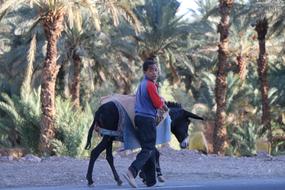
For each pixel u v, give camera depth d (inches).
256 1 1573.6
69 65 1560.0
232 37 1923.0
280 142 1800.0
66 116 1080.2
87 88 1772.9
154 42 1729.8
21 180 520.4
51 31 1164.5
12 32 1675.7
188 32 1736.0
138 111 421.7
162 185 452.4
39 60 1471.5
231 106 1801.2
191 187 426.3
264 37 1625.2
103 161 713.0
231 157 835.4
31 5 1103.0
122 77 1684.3
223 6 1337.4
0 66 1716.3
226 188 418.3
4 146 1201.4
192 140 1306.6
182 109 469.4
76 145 1014.4
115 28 1641.2
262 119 1632.6
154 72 426.9
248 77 2052.2
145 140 420.2
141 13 1705.2
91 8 1144.2
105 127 465.4
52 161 723.4
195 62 2137.1
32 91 1263.5
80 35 1504.7
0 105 1163.3
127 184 482.6
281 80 1801.2
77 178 537.6
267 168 648.4
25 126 1137.4
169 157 805.2
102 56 1581.0
